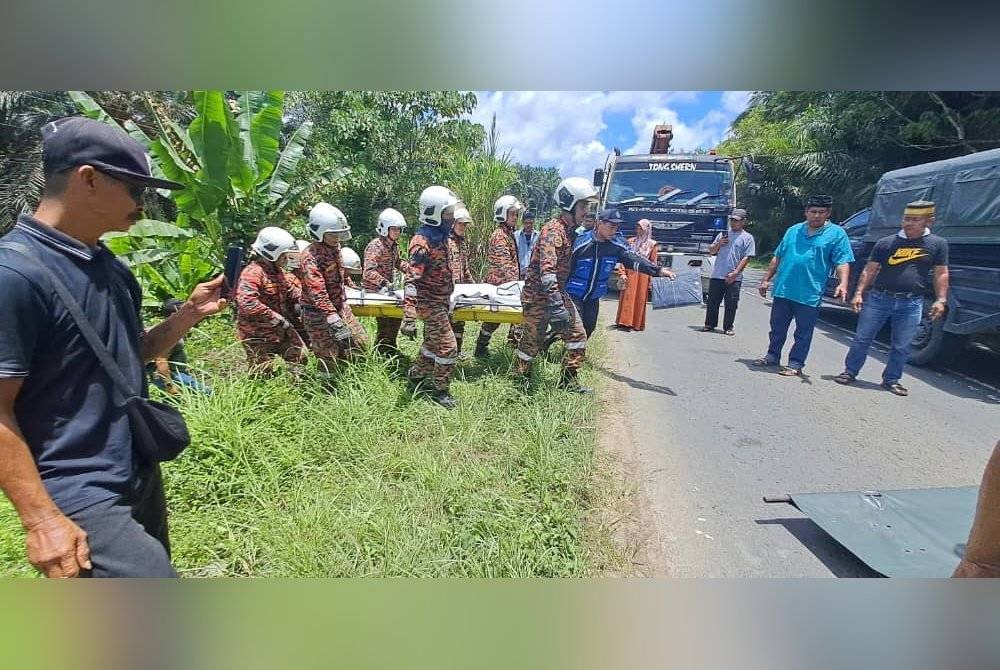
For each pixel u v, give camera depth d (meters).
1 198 7.32
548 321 3.99
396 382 3.93
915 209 4.14
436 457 3.01
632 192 8.10
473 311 4.24
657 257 6.21
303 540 2.30
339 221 3.94
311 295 3.72
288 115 9.58
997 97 6.70
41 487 1.27
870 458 3.34
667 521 2.68
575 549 2.33
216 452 2.79
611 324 7.08
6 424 1.22
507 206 5.56
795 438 3.61
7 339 1.20
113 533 1.35
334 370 3.91
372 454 3.00
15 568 2.07
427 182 9.62
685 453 3.39
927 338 5.09
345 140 9.25
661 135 8.98
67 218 1.34
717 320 7.04
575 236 3.89
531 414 3.52
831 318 7.64
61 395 1.33
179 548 2.24
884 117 7.96
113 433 1.42
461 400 3.77
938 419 3.94
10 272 1.21
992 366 5.09
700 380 4.76
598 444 3.43
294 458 2.89
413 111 9.70
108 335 1.42
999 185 4.39
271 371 3.76
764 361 5.25
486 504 2.57
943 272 4.16
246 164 6.45
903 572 2.19
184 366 3.64
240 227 6.56
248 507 2.57
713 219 7.74
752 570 2.34
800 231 4.82
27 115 7.44
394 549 2.25
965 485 3.04
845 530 2.46
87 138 1.31
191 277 6.01
